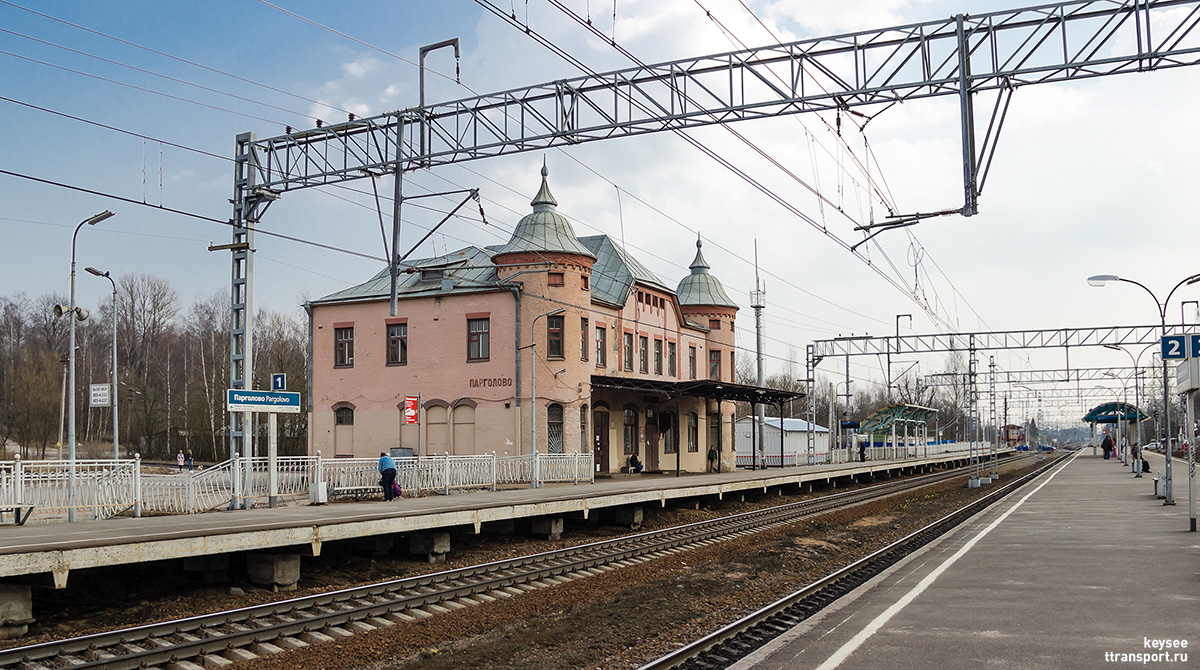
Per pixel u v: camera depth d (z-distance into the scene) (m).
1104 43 16.16
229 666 9.73
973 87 17.05
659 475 41.66
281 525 14.52
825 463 58.22
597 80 19.39
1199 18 15.55
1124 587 12.63
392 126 21.55
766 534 23.98
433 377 37.72
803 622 10.84
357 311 39.59
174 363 85.31
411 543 18.27
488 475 29.16
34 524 16.45
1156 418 107.56
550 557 17.77
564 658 10.20
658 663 9.10
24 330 87.56
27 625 11.36
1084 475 52.16
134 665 9.65
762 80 18.25
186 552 13.00
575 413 36.62
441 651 10.89
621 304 41.16
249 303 22.14
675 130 19.22
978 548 17.72
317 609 12.29
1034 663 8.41
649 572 17.28
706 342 51.34
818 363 56.28
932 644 9.29
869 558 17.02
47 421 58.91
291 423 59.62
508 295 36.72
